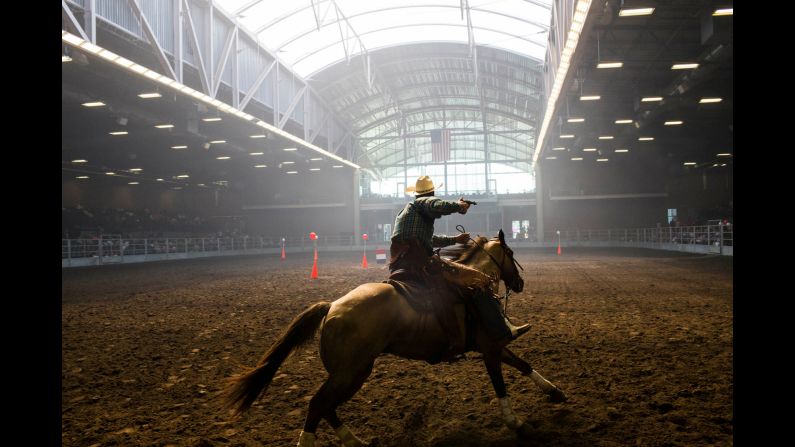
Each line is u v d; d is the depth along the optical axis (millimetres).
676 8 20812
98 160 44219
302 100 46406
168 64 25141
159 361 7289
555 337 8297
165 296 15227
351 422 4770
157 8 25672
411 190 4676
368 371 3910
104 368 6895
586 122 39312
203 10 29406
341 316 3797
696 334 8305
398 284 4125
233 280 20688
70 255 32031
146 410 5211
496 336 4344
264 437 4434
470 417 4820
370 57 46594
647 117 35469
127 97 29219
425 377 6129
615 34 24156
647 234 48938
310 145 45250
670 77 30422
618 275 19391
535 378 5031
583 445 4148
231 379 3754
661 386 5566
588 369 6348
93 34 20953
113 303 13711
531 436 4359
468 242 5184
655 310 10891
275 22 34594
